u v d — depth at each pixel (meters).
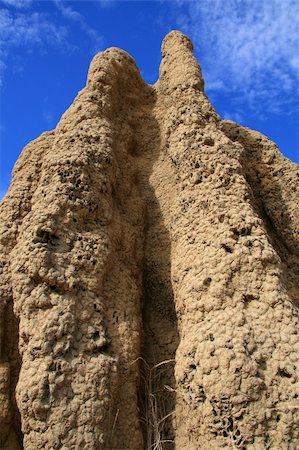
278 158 6.00
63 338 3.65
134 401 3.82
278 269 3.91
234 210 4.25
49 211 4.18
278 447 3.10
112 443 3.52
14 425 3.95
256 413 3.21
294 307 3.73
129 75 6.62
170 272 4.87
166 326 4.63
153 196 5.56
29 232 4.10
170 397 4.14
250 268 3.88
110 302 4.17
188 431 3.67
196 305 3.91
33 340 3.63
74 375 3.54
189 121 5.15
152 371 4.32
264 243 4.03
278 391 3.29
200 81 5.87
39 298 3.78
